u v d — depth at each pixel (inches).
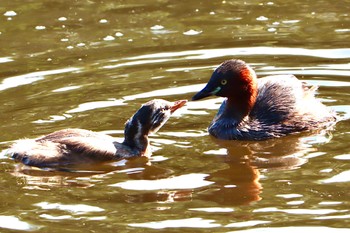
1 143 585.9
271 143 605.3
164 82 692.7
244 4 893.2
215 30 816.3
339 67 711.1
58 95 668.7
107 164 567.2
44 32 829.2
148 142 586.9
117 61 742.5
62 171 556.1
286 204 493.7
